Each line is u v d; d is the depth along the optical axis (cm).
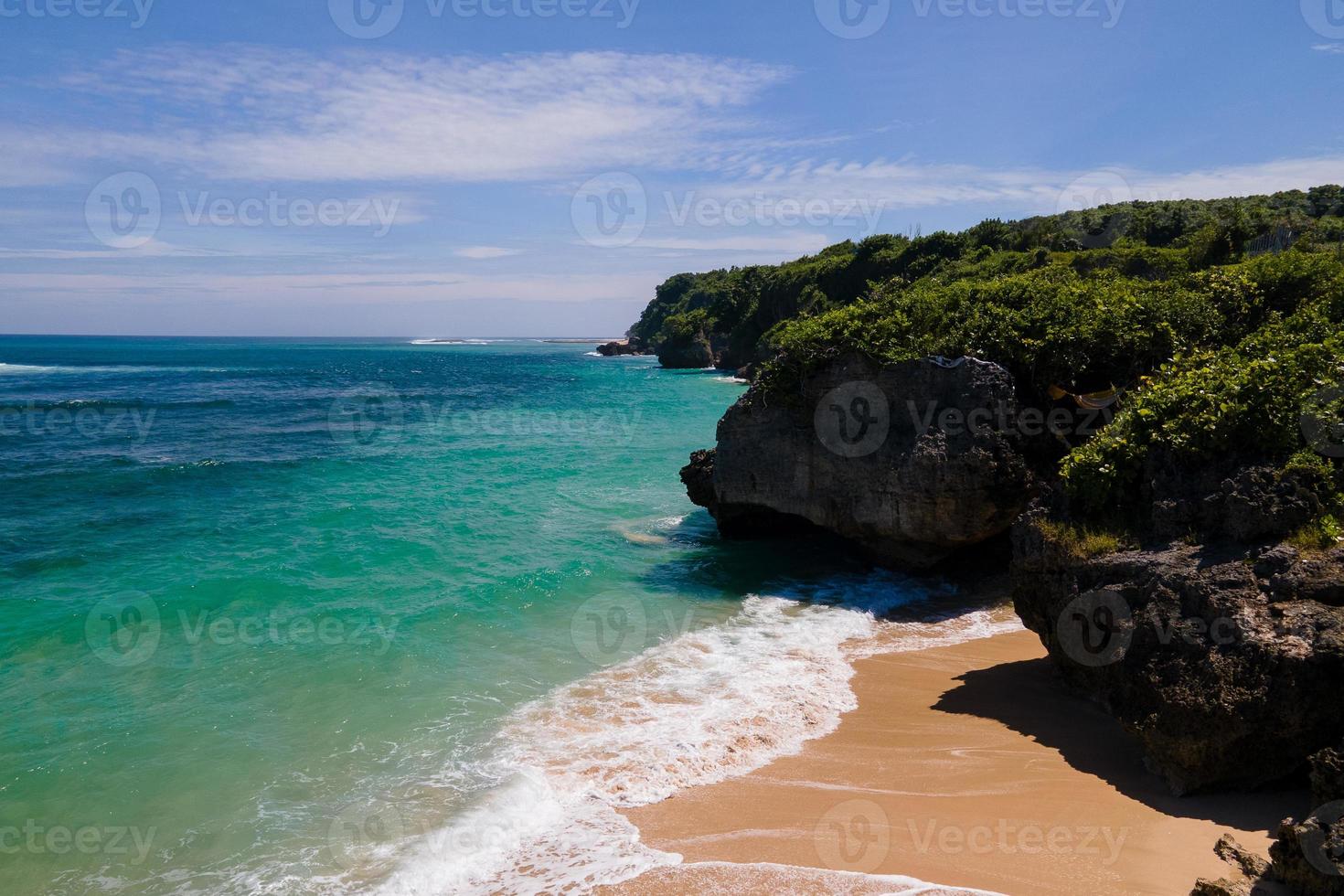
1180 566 875
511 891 686
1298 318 1335
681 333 12312
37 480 2741
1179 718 784
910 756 913
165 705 1055
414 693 1098
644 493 2578
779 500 1800
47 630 1323
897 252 8338
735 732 978
